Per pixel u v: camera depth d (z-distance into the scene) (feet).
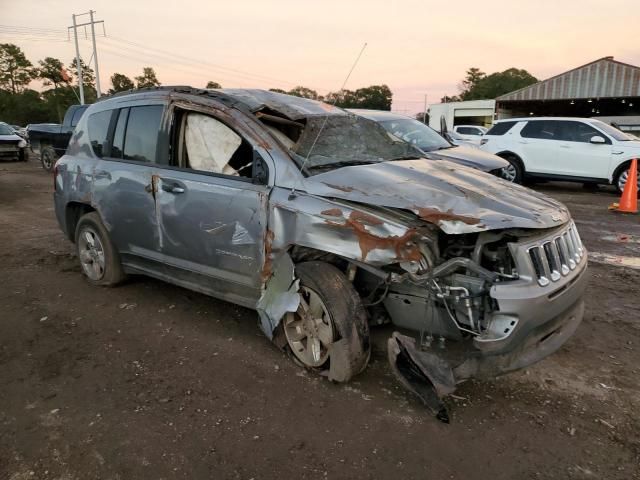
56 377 11.00
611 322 14.11
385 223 9.45
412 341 9.71
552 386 10.69
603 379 11.00
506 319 9.13
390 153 13.51
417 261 9.31
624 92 93.50
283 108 13.14
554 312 9.62
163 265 13.92
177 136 13.38
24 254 20.54
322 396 10.20
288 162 11.16
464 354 9.55
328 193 10.33
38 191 39.58
